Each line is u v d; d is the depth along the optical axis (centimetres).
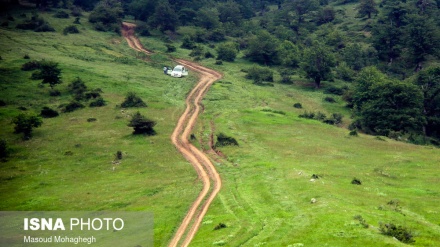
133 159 5169
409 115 7831
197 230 3291
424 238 2739
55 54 10394
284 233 2931
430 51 12088
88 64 10081
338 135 6806
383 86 8269
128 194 4094
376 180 4306
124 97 8031
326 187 3919
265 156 5316
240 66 12569
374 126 8138
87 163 5028
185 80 10150
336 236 2741
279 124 7250
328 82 11744
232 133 6406
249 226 3178
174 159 5228
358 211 3212
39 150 5431
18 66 8844
